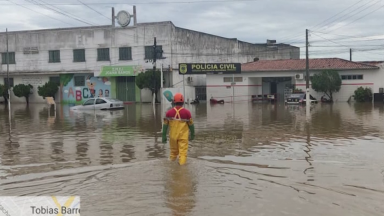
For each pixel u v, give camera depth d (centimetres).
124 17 4431
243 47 5447
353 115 2236
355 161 914
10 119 2283
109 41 4525
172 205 589
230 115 2373
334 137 1317
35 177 784
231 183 709
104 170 827
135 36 4431
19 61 4844
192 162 876
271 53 6000
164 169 808
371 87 3931
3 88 4606
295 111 2659
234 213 555
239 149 1090
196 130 1562
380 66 3884
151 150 1086
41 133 1544
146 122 1956
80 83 4694
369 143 1179
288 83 4578
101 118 2266
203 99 4609
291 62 4406
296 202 605
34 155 1041
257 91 4544
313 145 1150
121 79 4538
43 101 4828
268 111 2711
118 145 1191
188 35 4566
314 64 4231
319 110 2725
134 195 638
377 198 626
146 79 4134
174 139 865
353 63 4084
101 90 4612
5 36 4847
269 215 548
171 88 3947
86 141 1295
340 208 578
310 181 729
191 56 4619
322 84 3884
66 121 2094
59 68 4709
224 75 4416
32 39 4775
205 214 552
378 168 841
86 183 722
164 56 4334
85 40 4603
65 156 1020
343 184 709
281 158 952
